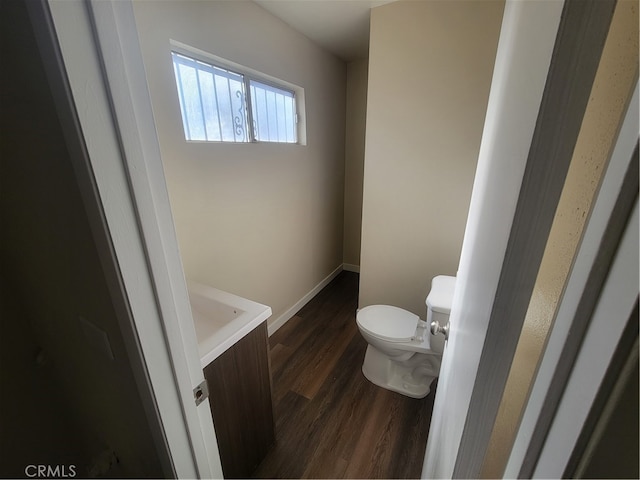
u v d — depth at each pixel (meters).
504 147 0.45
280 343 2.18
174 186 1.39
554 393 0.26
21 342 0.87
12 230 0.70
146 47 1.18
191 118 1.46
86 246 0.50
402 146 1.88
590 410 0.22
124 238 0.46
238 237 1.83
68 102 0.38
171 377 0.59
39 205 0.56
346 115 2.97
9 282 0.82
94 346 0.68
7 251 0.77
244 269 1.92
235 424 1.09
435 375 1.66
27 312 0.86
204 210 1.57
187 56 1.40
